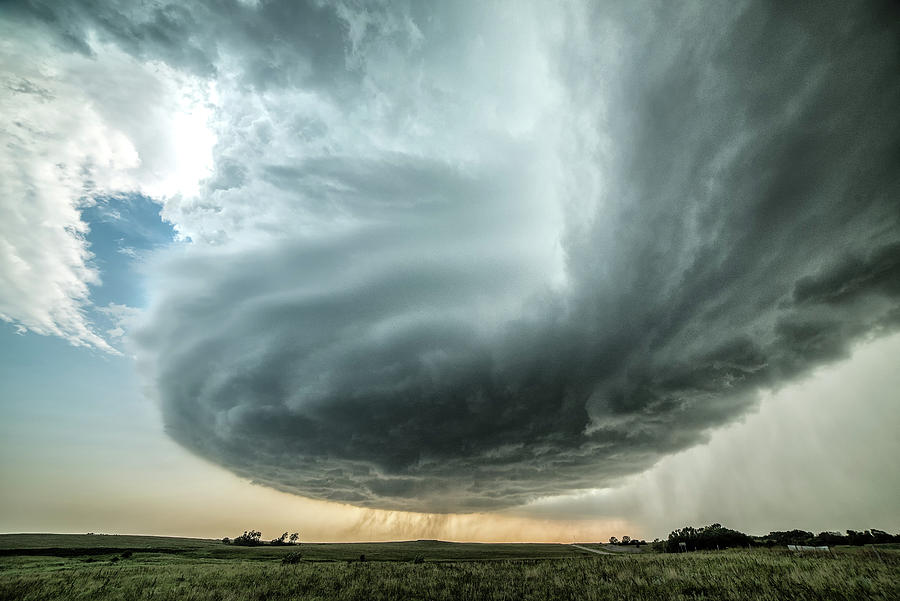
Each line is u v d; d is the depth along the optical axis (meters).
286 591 20.70
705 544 57.84
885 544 48.66
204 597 19.06
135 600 18.67
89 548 64.44
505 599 18.22
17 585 22.39
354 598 18.94
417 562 42.06
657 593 17.14
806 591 15.07
